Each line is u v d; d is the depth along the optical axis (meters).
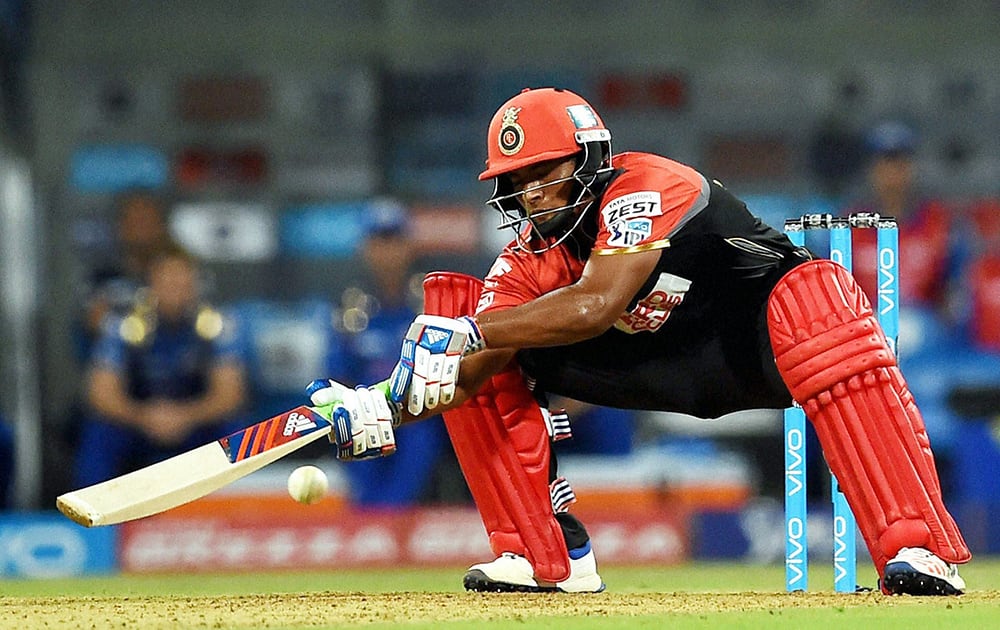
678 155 53.53
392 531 38.09
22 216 49.53
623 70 53.88
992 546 40.28
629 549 38.31
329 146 52.81
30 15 50.94
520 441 19.58
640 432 44.41
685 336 18.89
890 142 43.25
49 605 18.16
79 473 39.88
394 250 40.16
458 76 53.56
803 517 20.02
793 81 53.75
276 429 17.64
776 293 18.22
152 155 51.97
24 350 48.31
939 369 42.84
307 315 48.06
